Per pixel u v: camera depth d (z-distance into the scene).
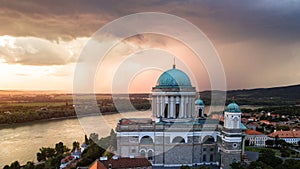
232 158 149.88
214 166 161.38
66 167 162.25
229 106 152.50
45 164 175.88
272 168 134.12
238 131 150.50
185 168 134.38
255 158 173.62
